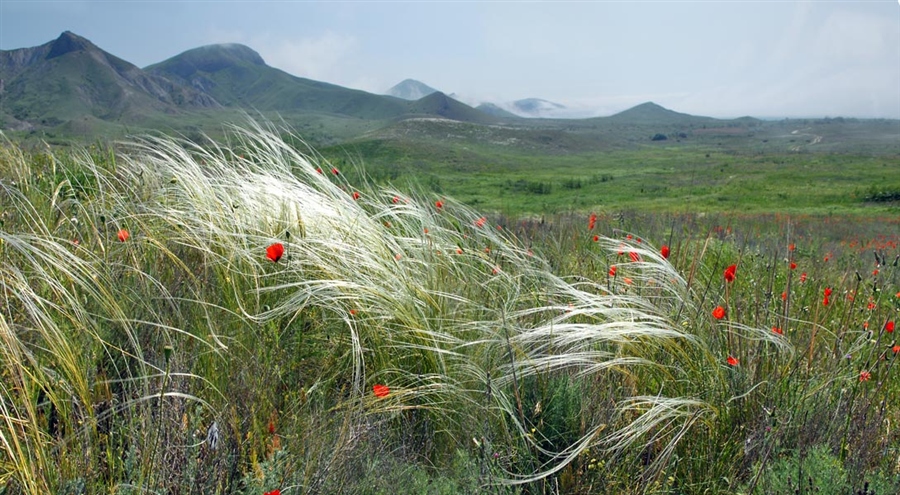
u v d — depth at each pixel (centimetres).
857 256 870
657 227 891
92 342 220
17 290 219
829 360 301
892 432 263
